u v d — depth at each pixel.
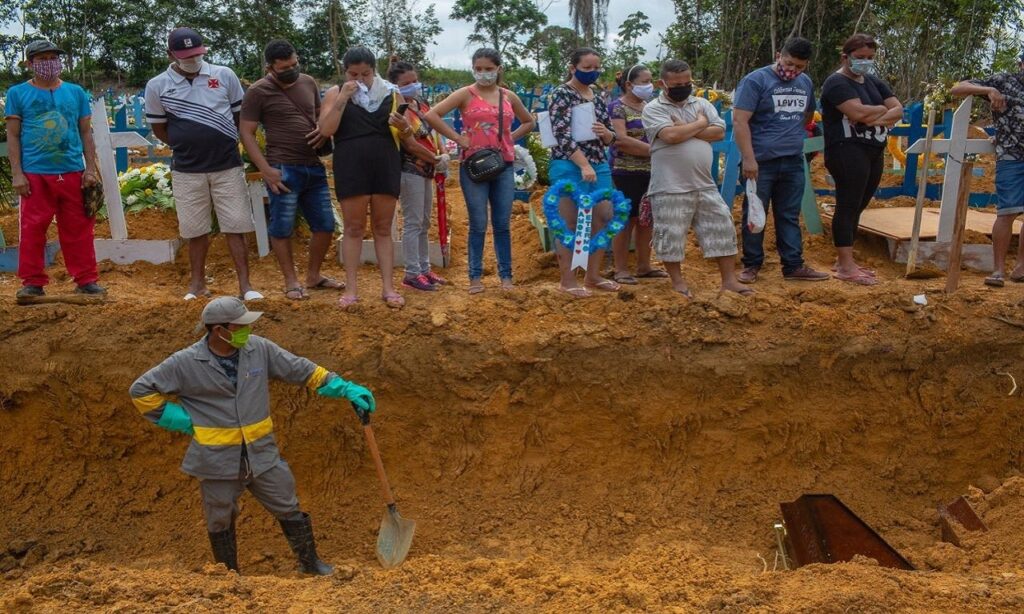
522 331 6.70
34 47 6.29
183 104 6.59
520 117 7.09
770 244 8.29
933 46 20.70
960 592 4.36
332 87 6.53
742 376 6.66
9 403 6.63
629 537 6.41
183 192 6.71
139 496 6.72
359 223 6.67
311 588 4.69
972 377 6.73
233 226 6.78
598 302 6.90
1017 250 8.02
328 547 6.45
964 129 7.46
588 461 6.79
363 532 6.55
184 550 6.43
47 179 6.52
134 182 8.78
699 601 4.37
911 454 6.77
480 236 6.97
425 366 6.61
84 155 6.74
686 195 6.80
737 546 6.33
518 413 6.74
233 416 5.22
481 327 6.71
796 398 6.74
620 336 6.66
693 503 6.62
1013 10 19.77
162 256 7.91
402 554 5.66
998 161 7.10
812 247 8.39
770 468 6.78
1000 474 6.75
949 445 6.76
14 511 6.59
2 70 31.94
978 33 20.05
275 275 7.81
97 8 36.75
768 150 7.02
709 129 6.81
